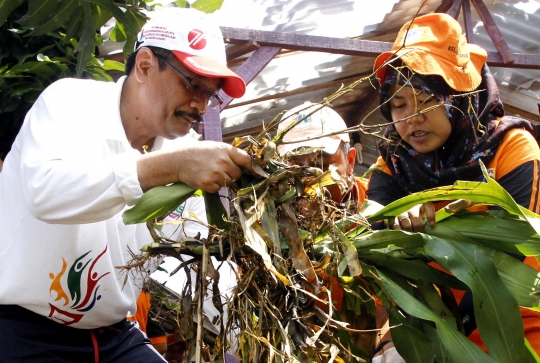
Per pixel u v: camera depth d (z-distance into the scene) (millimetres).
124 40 4105
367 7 5566
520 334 2113
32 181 2160
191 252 2174
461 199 2248
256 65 4910
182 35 2439
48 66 3781
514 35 6645
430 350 2244
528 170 2527
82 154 2281
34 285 2385
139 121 2514
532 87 6891
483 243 2252
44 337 2453
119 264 2492
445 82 2646
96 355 2529
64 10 3680
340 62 6184
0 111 3748
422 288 2297
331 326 2184
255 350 2037
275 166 2076
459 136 2686
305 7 5367
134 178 2098
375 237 2252
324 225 2182
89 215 2135
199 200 2770
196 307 2162
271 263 2021
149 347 2668
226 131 6727
